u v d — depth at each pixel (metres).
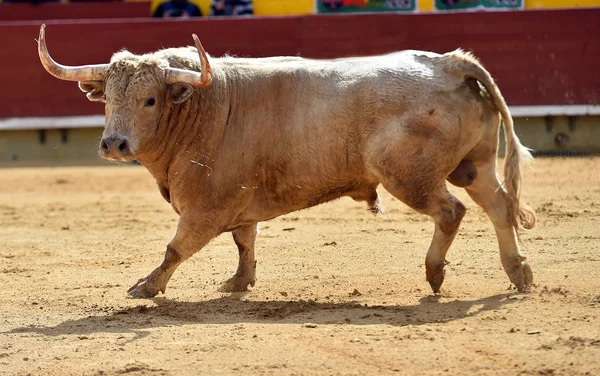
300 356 9.41
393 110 11.59
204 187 12.33
